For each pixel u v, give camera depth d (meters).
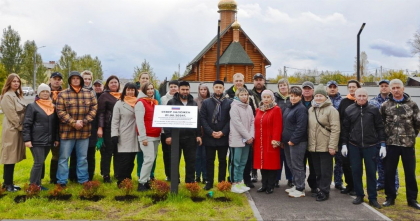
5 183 7.05
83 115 7.36
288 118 7.14
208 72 29.38
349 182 7.30
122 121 7.37
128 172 7.64
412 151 6.57
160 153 12.76
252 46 30.31
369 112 6.58
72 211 6.03
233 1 35.16
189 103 7.43
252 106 7.96
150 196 6.79
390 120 6.63
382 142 6.56
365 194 7.38
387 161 6.69
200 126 7.57
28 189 6.66
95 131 7.96
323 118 6.81
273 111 7.23
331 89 7.82
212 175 7.49
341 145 7.33
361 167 6.68
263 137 7.27
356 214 6.06
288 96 7.92
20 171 9.09
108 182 8.00
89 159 8.10
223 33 29.53
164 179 8.52
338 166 7.75
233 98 7.91
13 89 7.06
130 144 7.38
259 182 8.49
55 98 7.78
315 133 6.88
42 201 6.40
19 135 7.01
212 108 7.38
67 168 7.33
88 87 8.23
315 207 6.44
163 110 6.58
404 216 6.10
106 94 7.99
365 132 6.56
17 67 55.38
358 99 6.63
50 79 8.19
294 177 7.12
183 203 6.39
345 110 6.87
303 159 7.14
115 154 8.15
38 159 6.93
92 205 6.34
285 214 6.05
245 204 6.57
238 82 7.97
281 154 7.95
